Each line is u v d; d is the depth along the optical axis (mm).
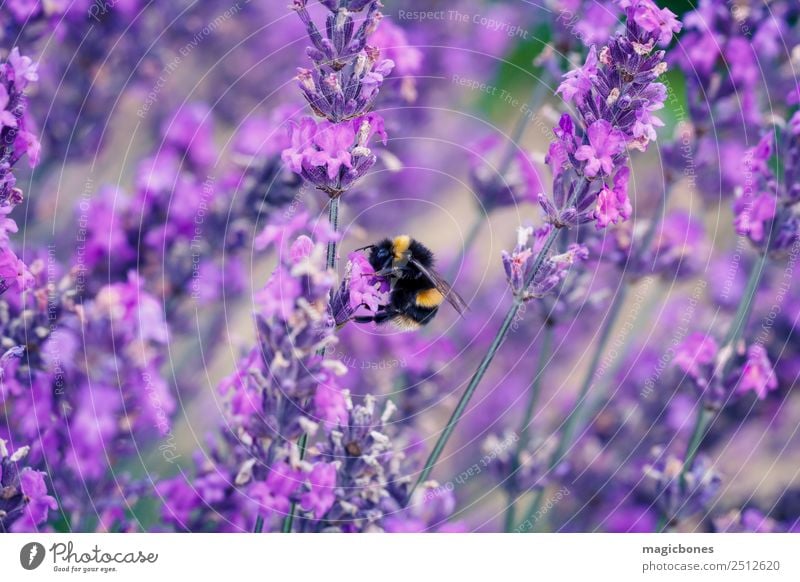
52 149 582
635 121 497
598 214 496
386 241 581
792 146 540
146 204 554
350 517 512
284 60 679
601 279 634
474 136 799
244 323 581
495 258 732
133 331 521
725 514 597
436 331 651
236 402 492
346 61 495
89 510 524
